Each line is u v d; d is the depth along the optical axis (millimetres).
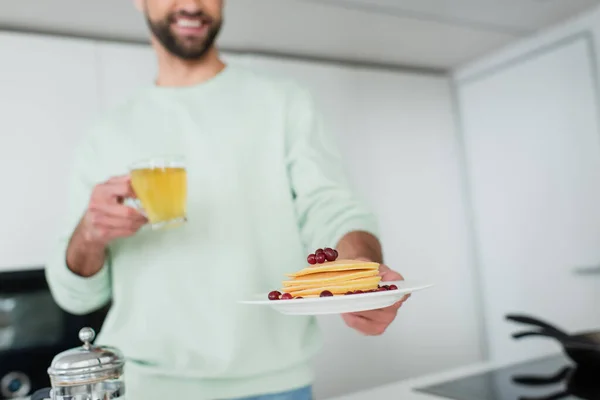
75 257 820
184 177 776
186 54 944
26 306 1628
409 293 598
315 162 880
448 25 2025
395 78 2354
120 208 721
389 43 2158
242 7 1758
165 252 870
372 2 1798
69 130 1766
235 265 853
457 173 2480
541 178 2162
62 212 1735
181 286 858
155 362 843
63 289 863
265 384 830
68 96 1773
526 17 2002
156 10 914
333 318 2043
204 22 924
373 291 557
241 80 971
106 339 884
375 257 738
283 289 634
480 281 2449
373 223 815
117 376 594
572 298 2059
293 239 888
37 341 1614
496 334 2379
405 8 1859
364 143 2227
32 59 1734
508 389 1045
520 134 2244
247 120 912
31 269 1663
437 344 2277
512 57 2266
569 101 2043
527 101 2211
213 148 896
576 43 2012
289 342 853
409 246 2281
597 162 1952
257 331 834
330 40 2086
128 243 889
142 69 1900
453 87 2527
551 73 2111
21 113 1706
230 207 872
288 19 1875
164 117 948
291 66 2123
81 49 1805
